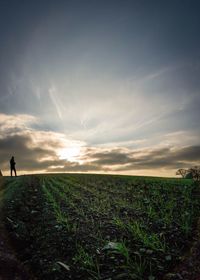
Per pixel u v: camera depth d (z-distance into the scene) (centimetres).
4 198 1101
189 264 548
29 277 558
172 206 927
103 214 916
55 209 1011
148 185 1384
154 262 580
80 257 620
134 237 705
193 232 687
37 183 1683
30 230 817
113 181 1689
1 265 560
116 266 582
